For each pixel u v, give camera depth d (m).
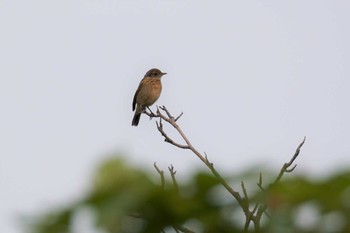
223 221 2.59
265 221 2.58
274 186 2.50
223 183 2.47
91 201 2.28
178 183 2.50
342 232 2.38
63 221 2.26
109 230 2.27
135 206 2.37
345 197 2.37
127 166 2.53
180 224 2.57
